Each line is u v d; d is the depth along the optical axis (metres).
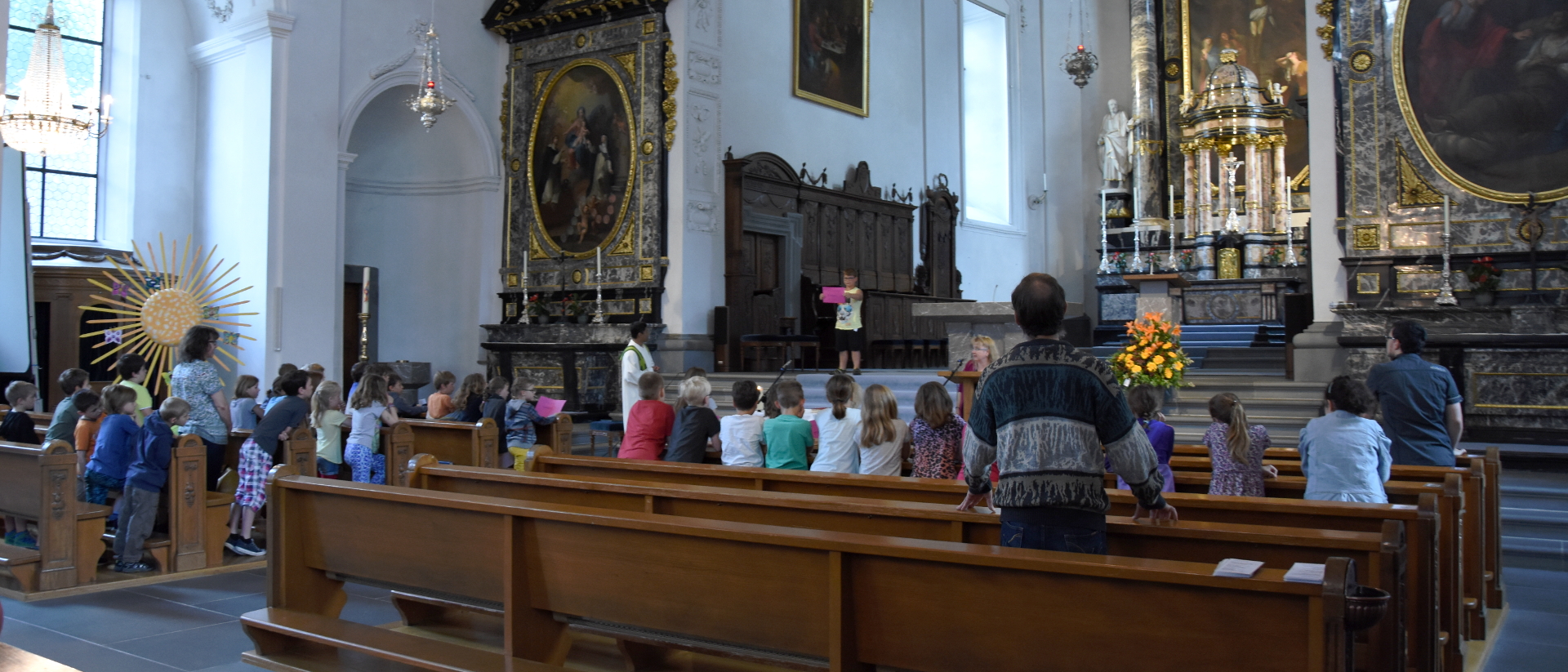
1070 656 2.80
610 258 15.50
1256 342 17.53
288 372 8.77
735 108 16.08
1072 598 2.80
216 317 14.20
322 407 7.81
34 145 10.52
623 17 15.47
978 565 2.90
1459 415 6.02
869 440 6.07
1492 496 6.03
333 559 4.45
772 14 16.89
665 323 15.09
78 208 14.27
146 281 13.72
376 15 15.11
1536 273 11.02
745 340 15.03
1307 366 11.59
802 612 3.24
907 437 6.21
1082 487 3.17
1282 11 20.53
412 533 4.18
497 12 16.48
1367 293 11.59
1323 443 5.01
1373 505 4.00
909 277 19.48
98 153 14.37
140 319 12.94
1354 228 11.70
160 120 14.72
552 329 15.39
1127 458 3.20
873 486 5.09
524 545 3.83
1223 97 19.11
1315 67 11.98
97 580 6.23
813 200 17.23
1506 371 9.88
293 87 14.09
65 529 6.03
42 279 12.98
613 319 15.42
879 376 13.27
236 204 14.34
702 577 3.43
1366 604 2.40
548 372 15.30
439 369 16.89
